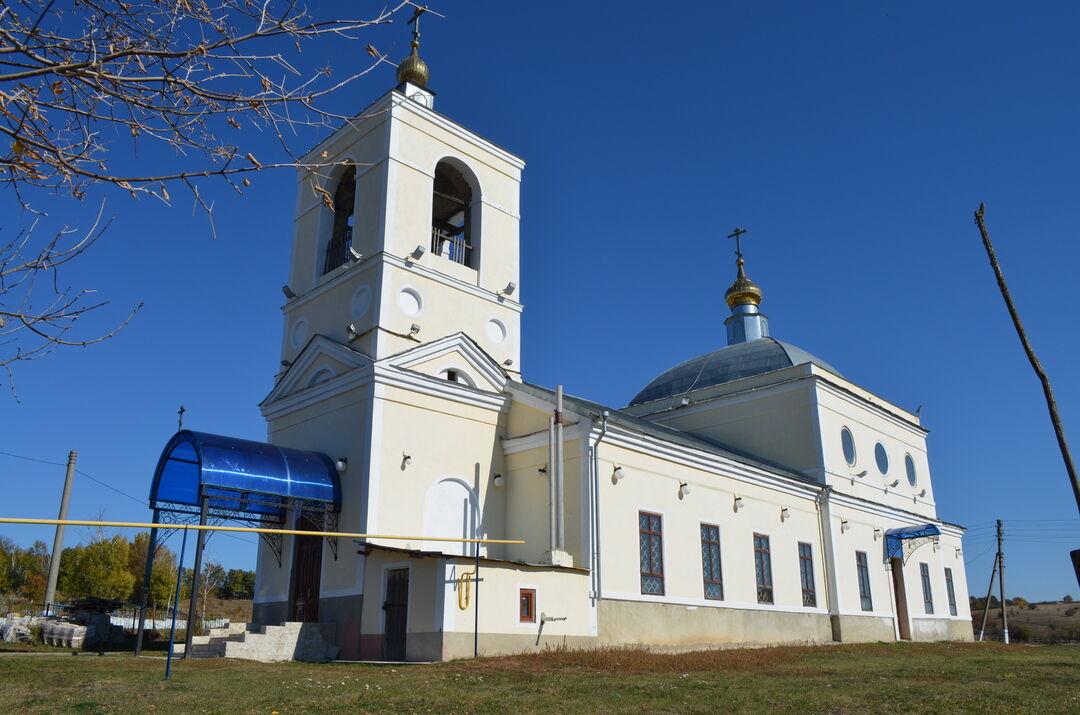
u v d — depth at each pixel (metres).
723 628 24.77
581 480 22.28
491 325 26.55
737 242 45.38
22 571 56.50
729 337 44.22
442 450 23.27
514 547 23.62
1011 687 13.80
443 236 26.48
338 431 23.00
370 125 26.12
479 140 27.92
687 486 24.91
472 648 18.19
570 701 11.09
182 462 21.64
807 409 32.34
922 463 39.38
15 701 10.71
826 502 30.89
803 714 10.34
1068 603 79.81
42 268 5.62
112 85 5.04
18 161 5.05
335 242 27.16
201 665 16.30
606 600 21.47
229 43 5.11
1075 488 7.99
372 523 21.08
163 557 63.81
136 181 5.21
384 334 23.16
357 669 15.69
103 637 24.33
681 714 10.20
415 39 28.23
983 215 9.09
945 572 38.41
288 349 26.88
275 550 23.75
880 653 23.62
